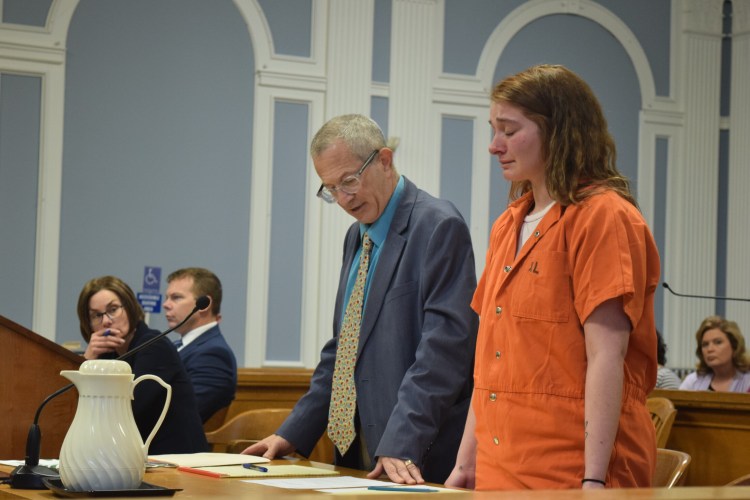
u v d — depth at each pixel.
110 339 3.96
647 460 2.21
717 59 10.04
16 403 3.43
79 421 2.03
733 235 9.90
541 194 2.32
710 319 6.44
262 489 2.14
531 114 2.27
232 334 8.28
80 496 1.93
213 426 4.95
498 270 2.38
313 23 8.59
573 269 2.20
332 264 8.53
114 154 8.02
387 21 8.86
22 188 7.73
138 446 2.05
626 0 9.78
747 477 2.04
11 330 3.43
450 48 9.09
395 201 2.99
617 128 9.71
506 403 2.25
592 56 9.66
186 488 2.13
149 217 8.10
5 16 7.74
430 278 2.82
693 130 9.93
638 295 2.14
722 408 4.66
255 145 8.38
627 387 2.21
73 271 7.86
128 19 8.10
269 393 6.26
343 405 2.96
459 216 2.92
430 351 2.73
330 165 2.93
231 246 8.32
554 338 2.21
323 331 8.48
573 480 2.15
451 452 2.83
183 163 8.21
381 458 2.62
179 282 5.07
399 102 8.82
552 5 9.48
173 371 3.82
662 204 9.82
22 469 2.24
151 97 8.15
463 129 9.09
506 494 1.29
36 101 7.79
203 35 8.31
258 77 8.41
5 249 7.66
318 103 8.56
